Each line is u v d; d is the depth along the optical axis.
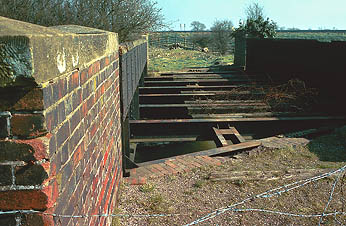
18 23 1.54
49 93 1.49
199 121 8.08
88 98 2.32
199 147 8.31
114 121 3.80
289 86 11.34
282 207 4.29
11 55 1.27
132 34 12.49
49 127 1.48
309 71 10.91
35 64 1.31
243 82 13.50
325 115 8.77
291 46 12.14
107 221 3.15
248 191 4.71
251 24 20.09
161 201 4.28
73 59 1.86
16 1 8.16
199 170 5.46
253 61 16.33
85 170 2.21
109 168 3.34
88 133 2.31
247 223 3.89
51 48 1.49
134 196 4.40
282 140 7.09
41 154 1.44
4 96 1.38
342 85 9.11
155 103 11.34
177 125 8.09
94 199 2.50
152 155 7.89
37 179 1.45
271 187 4.84
